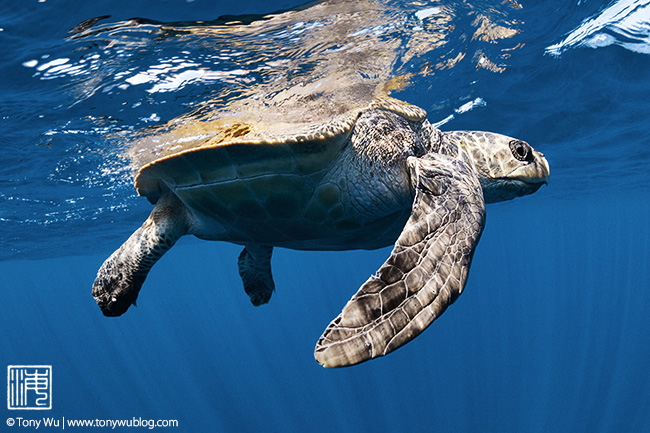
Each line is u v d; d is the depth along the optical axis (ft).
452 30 4.10
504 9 3.98
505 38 4.63
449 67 4.95
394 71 4.46
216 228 2.48
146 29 3.08
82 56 3.33
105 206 9.50
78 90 3.84
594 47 5.24
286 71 3.83
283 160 2.07
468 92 6.05
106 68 3.53
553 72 5.82
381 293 1.55
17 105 4.04
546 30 4.60
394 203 2.30
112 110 4.25
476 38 4.45
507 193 2.71
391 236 2.59
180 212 2.51
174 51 3.40
